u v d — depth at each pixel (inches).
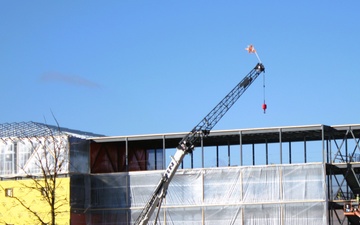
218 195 5147.6
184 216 5182.1
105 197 5315.0
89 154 5364.2
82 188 5275.6
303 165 5032.0
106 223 5300.2
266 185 5078.7
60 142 4891.7
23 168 5177.2
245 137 5428.2
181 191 5206.7
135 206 5270.7
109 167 5556.1
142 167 5895.7
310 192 5002.5
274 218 5039.4
